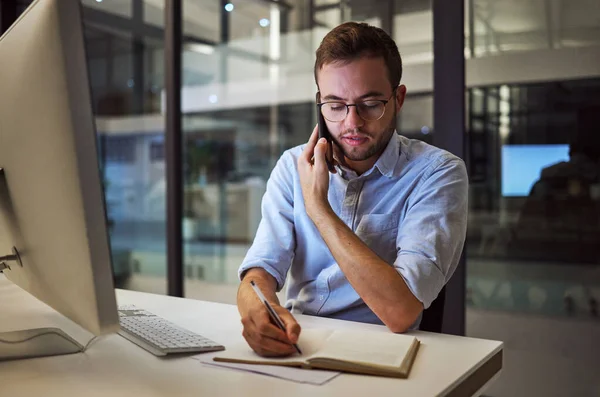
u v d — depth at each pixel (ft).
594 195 7.29
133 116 12.79
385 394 2.59
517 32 7.41
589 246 7.38
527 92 7.42
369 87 4.38
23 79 2.80
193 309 4.55
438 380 2.79
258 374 2.90
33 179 2.88
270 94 10.80
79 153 2.55
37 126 2.73
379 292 3.87
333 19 9.71
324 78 4.49
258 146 11.21
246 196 11.58
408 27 8.10
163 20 11.48
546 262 7.59
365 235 4.87
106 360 3.18
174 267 10.39
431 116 7.87
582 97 7.20
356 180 4.95
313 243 4.94
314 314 4.86
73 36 2.52
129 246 13.25
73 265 2.74
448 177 4.64
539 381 7.66
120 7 11.98
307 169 4.62
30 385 2.74
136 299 4.99
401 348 3.17
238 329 3.86
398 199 4.84
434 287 4.00
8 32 3.07
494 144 7.61
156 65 12.14
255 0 10.66
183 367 3.03
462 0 7.45
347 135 4.50
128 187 13.16
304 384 2.73
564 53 7.23
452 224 4.39
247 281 4.40
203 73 10.98
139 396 2.57
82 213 2.58
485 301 7.89
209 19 10.89
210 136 11.19
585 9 7.11
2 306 4.65
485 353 3.28
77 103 2.54
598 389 7.41
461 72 7.50
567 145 7.34
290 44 10.44
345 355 3.00
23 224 3.17
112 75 12.67
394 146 4.85
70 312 3.02
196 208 11.27
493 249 7.80
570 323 7.53
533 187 7.55
